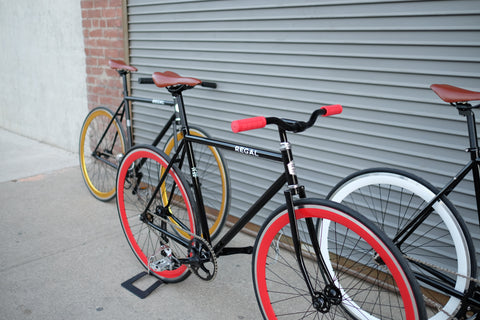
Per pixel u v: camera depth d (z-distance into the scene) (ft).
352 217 4.78
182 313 6.69
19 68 16.88
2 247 8.46
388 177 6.04
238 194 9.44
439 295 7.00
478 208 5.49
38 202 10.73
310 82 7.71
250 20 8.21
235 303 7.00
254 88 8.55
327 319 6.64
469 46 6.04
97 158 10.97
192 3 9.12
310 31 7.45
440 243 6.89
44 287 7.18
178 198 7.88
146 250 8.43
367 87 7.08
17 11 15.98
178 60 9.82
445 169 6.66
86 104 13.84
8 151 15.46
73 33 13.37
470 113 5.29
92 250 8.46
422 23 6.32
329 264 6.48
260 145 8.76
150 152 7.11
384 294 7.34
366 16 6.75
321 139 7.87
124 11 10.64
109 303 6.84
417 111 6.68
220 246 6.49
